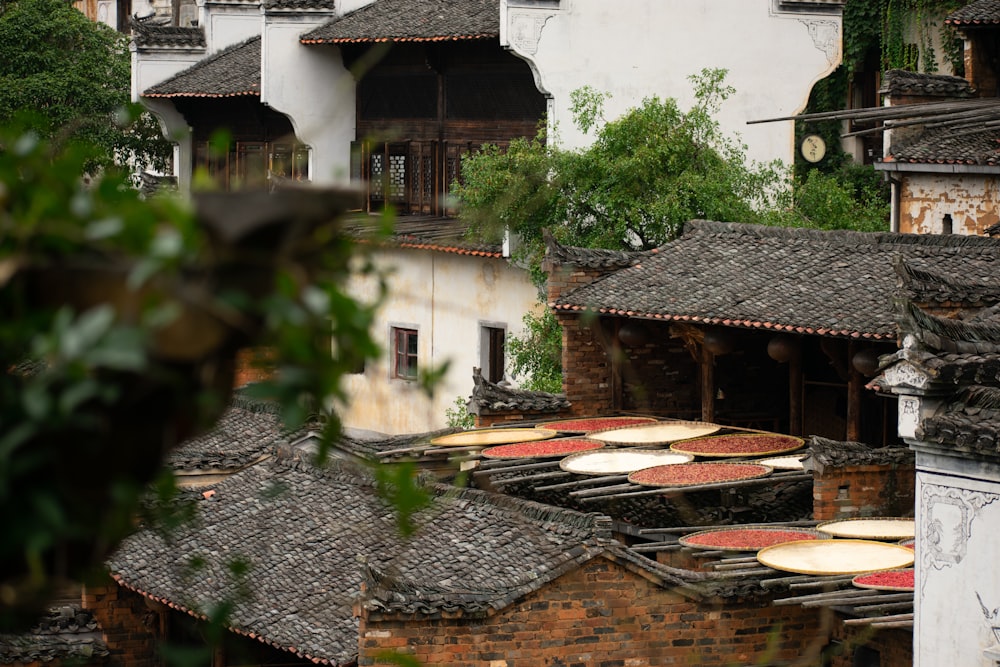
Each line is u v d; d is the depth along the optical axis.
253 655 19.25
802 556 17.28
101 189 3.04
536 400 25.12
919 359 14.33
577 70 35.06
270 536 21.20
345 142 41.47
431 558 18.06
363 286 32.06
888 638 16.94
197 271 2.82
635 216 30.44
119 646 21.84
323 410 3.04
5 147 2.99
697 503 21.67
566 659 16.72
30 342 2.83
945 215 32.16
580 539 17.16
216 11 45.66
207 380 2.92
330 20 41.12
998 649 13.90
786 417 26.08
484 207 29.52
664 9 35.34
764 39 35.97
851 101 46.53
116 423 2.89
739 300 23.66
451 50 38.59
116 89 44.88
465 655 16.47
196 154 45.16
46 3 43.72
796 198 33.62
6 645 20.08
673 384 25.86
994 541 14.07
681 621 17.00
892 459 19.14
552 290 25.50
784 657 17.27
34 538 2.85
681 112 33.22
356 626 18.27
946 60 43.19
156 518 3.67
